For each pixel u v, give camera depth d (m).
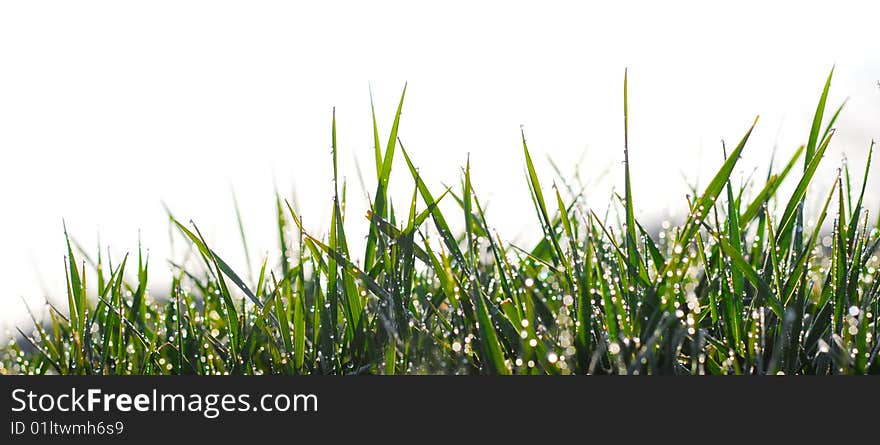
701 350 0.52
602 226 0.53
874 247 0.53
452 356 0.53
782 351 0.51
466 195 0.53
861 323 0.51
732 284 0.52
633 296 0.52
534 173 0.54
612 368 0.51
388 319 0.54
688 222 0.53
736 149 0.53
